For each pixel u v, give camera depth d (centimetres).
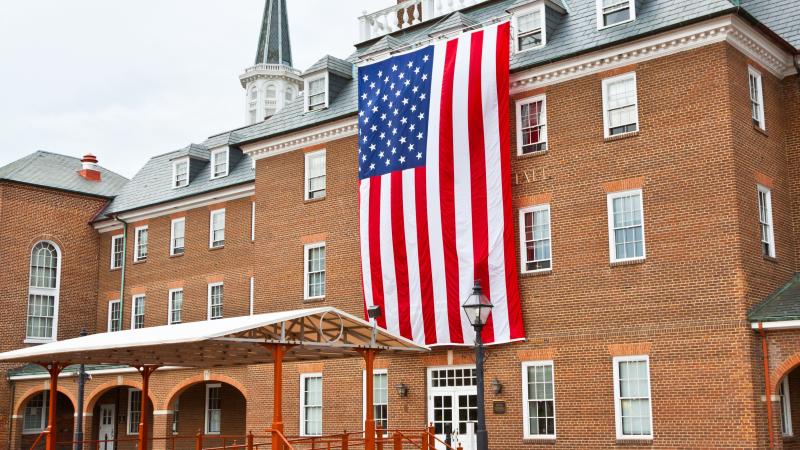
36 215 4594
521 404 2653
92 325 4719
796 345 2256
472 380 2803
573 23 2823
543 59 2736
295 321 2083
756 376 2277
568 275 2627
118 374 4147
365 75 3098
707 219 2394
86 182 4897
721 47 2434
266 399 3375
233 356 2527
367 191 3017
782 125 2712
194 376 3866
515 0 3188
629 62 2598
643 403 2434
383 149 2998
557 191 2689
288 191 3441
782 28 2761
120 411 4534
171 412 3994
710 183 2403
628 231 2544
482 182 2755
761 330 2289
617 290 2523
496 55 2762
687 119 2469
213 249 4078
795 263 2630
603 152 2612
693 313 2377
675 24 2466
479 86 2778
